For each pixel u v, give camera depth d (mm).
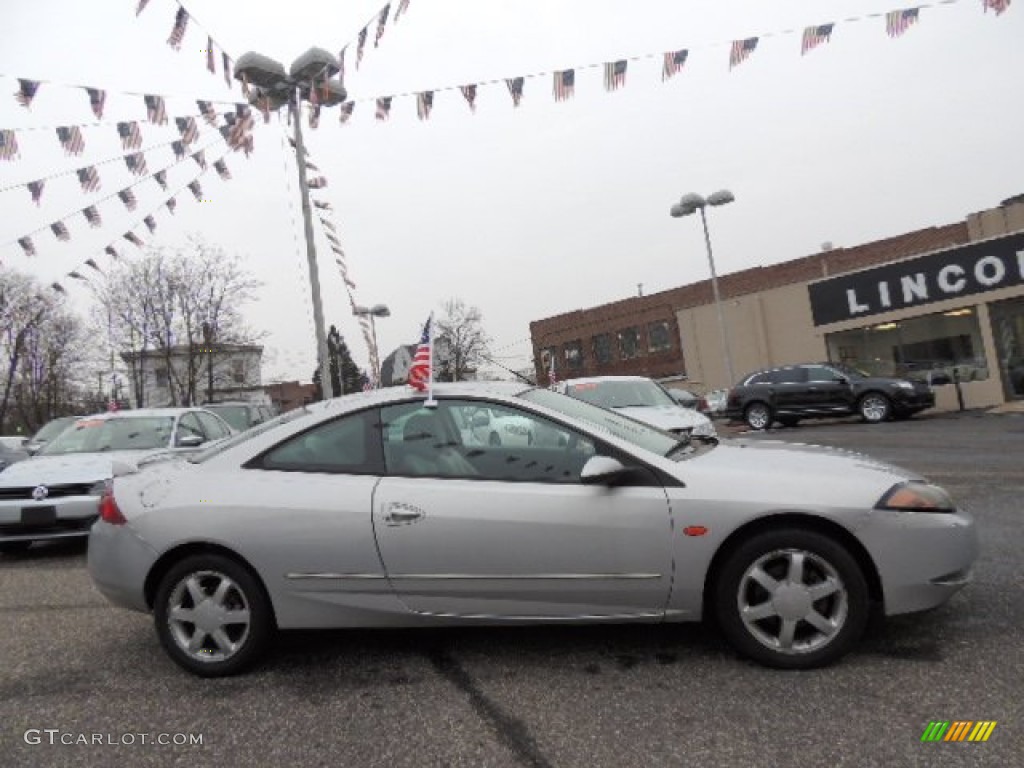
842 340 21469
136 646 4285
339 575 3578
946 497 3439
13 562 7273
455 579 3502
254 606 3662
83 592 5703
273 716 3236
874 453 11172
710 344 29516
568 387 10445
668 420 8727
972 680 3070
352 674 3652
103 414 9086
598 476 3361
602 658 3627
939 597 3318
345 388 54219
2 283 37562
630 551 3396
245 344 33250
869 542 3283
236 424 15742
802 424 20047
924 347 19719
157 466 4176
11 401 45250
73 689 3670
